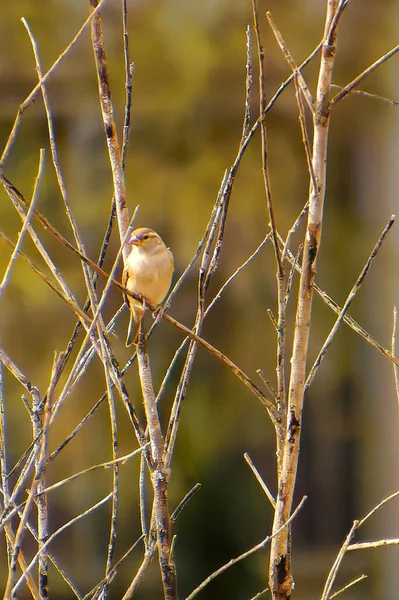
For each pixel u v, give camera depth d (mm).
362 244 13945
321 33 13375
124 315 12500
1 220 12820
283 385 4574
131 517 12688
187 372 4715
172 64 13516
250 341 13375
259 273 13352
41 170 3756
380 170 13836
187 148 13602
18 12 13117
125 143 4789
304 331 4461
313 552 13930
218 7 13484
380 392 13797
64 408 12328
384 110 13672
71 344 4539
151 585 12500
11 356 12547
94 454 12500
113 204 4785
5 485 4418
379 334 13812
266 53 13367
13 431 12117
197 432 13164
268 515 13445
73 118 13391
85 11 13281
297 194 13492
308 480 14094
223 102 13625
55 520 12562
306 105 13141
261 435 13375
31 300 12633
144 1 13422
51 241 12844
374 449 13945
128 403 4574
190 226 13344
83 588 12422
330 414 14062
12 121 13234
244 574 13258
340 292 13859
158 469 4609
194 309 13320
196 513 13266
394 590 13172
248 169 13414
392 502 13609
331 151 14016
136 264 6574
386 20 13508
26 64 13211
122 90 13438
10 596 3900
